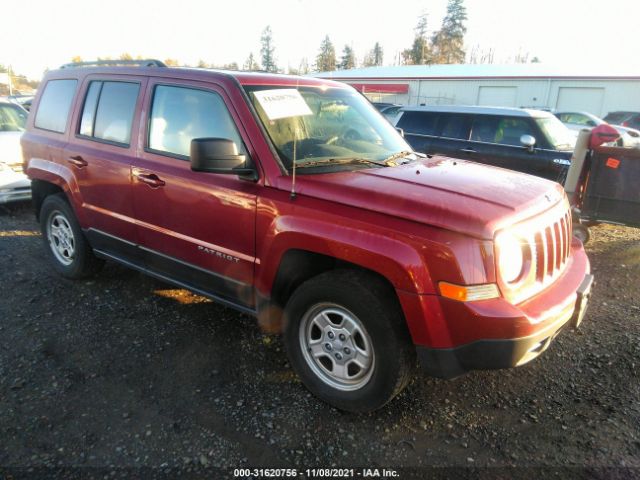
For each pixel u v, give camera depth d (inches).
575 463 104.6
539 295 111.8
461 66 1380.4
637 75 999.6
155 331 155.5
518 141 339.9
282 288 128.1
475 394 128.0
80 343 147.9
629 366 140.0
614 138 235.1
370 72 1481.3
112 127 163.0
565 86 1083.9
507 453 107.7
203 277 142.1
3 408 118.2
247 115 128.5
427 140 380.2
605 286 200.1
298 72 209.6
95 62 183.5
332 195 113.1
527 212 110.2
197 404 121.6
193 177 136.0
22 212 300.8
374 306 107.7
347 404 117.1
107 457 104.0
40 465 101.4
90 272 187.9
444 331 101.5
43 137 188.1
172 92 146.3
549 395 127.8
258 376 133.6
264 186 123.6
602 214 244.8
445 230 100.6
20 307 169.5
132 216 155.9
